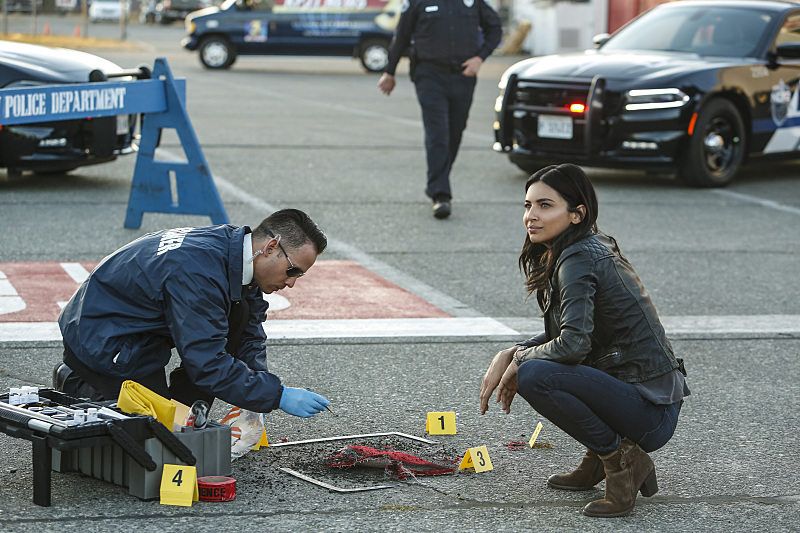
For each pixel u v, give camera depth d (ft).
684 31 40.65
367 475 13.56
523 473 13.84
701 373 18.40
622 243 28.89
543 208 12.48
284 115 56.29
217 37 86.74
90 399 13.84
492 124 56.39
